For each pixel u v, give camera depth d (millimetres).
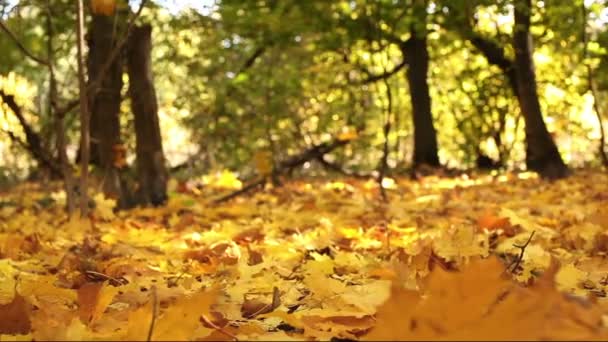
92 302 2049
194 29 10508
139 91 7922
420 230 5164
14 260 4000
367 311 1928
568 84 15070
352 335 1793
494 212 5184
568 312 1089
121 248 4012
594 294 2488
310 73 13445
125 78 10555
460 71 17984
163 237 5086
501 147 17812
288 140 15312
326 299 2326
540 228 4176
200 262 3979
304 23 10953
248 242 4621
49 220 7242
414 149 16141
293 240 4719
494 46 12977
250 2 10531
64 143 6289
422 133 15984
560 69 15195
